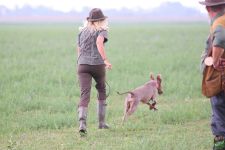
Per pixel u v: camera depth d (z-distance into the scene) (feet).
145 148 34.14
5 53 113.39
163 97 55.47
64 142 37.11
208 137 38.27
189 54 111.14
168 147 34.65
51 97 55.16
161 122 43.52
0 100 51.70
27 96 54.44
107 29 39.65
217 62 31.14
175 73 74.23
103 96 41.11
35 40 177.99
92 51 39.75
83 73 39.75
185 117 44.52
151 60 94.58
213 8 31.89
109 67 38.88
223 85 31.48
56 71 76.13
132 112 41.96
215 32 31.09
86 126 41.16
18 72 73.67
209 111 47.03
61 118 43.47
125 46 145.79
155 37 205.98
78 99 53.57
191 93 57.52
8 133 39.73
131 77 69.67
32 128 41.50
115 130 40.63
